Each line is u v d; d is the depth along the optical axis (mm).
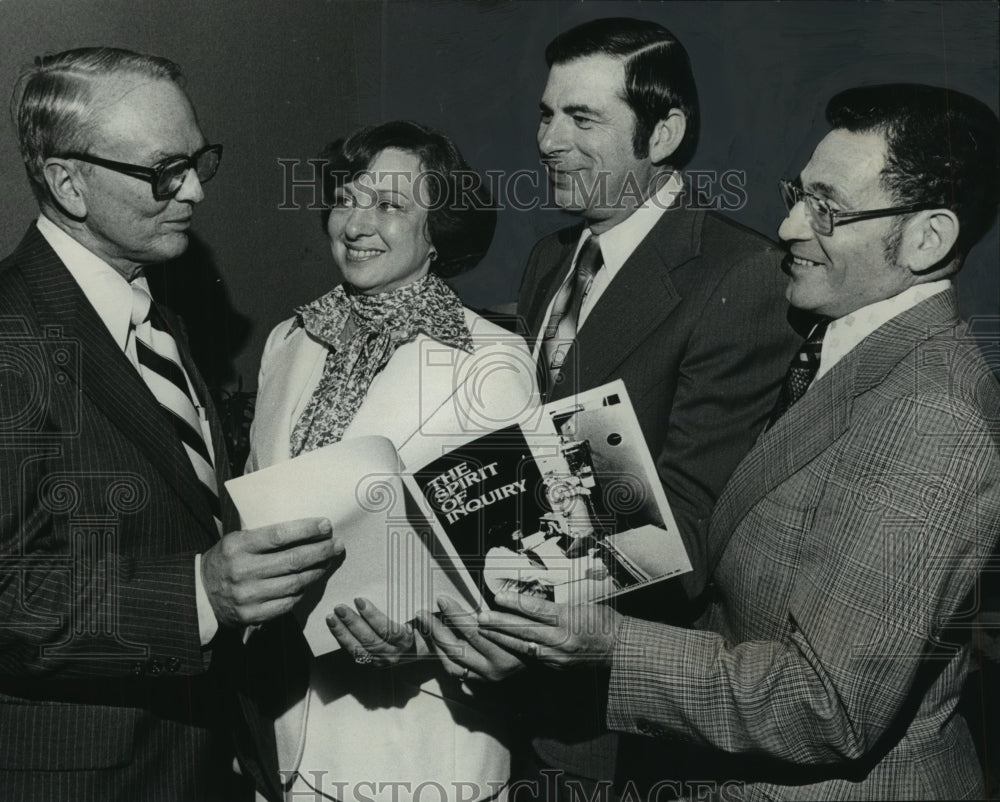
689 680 1253
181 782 1478
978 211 1257
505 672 1378
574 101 1574
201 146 1483
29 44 1848
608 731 1563
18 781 1363
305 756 1476
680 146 1601
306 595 1356
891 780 1229
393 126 1494
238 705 1557
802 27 2141
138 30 2037
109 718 1389
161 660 1330
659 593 1553
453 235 1498
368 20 2398
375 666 1390
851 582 1149
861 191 1255
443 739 1440
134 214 1418
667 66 1559
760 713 1201
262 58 2318
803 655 1188
